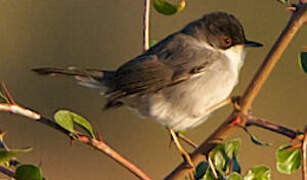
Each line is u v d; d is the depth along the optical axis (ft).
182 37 24.91
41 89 52.65
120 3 58.85
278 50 17.66
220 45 24.72
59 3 58.49
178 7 21.15
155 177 46.47
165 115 23.99
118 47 56.29
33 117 18.63
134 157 48.03
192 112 23.94
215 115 49.57
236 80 24.99
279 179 44.04
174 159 47.78
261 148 47.21
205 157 19.24
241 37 24.90
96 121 50.47
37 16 58.34
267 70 17.78
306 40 52.34
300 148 17.34
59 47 56.13
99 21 57.88
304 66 18.72
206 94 24.03
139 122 50.11
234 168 19.44
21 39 56.85
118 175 46.60
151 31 55.88
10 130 49.01
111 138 49.47
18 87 52.80
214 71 24.07
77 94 52.06
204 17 25.36
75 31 57.52
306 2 17.44
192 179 19.57
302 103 50.60
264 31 54.75
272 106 50.72
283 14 55.11
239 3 56.54
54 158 47.50
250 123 18.13
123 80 23.99
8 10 58.03
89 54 55.57
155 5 21.30
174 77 23.79
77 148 48.21
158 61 24.11
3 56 55.31
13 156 16.93
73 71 24.22
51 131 48.91
